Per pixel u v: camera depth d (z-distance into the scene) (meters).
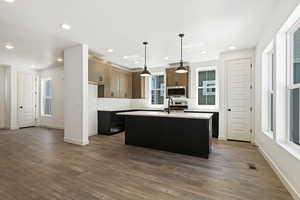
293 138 2.37
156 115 3.68
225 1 2.29
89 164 2.96
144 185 2.23
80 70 4.12
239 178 2.43
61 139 4.84
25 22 2.91
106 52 4.79
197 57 5.32
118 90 6.25
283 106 2.51
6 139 4.86
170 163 3.03
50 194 2.01
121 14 2.65
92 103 5.51
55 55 5.03
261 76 3.58
